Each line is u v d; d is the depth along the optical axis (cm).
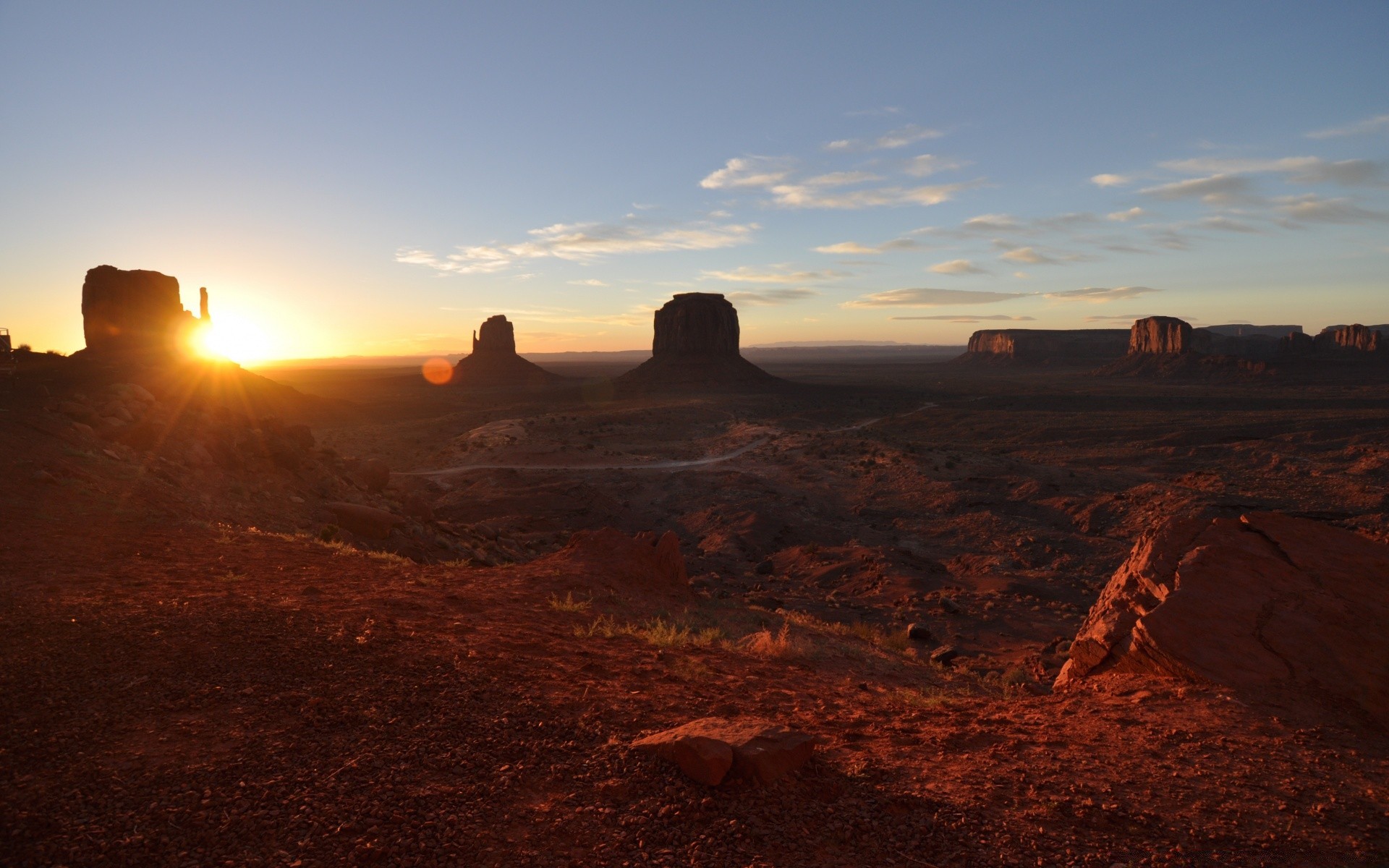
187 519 1617
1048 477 8262
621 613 1292
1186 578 890
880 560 4572
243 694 604
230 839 397
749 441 12462
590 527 6412
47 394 2264
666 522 6869
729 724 555
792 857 416
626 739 569
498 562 2470
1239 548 928
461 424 15612
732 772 497
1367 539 948
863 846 433
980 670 1916
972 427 17312
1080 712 733
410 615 978
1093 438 15262
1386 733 655
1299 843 459
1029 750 616
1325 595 849
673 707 678
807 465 9525
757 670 958
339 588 1116
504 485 7950
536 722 589
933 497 7606
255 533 1586
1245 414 18400
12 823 396
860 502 7775
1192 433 14800
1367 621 802
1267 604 842
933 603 3475
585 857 407
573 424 14250
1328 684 725
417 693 633
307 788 458
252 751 503
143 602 874
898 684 1064
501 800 462
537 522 6253
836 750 596
